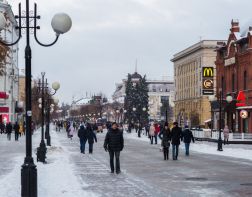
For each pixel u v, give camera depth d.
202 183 18.89
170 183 18.84
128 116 131.75
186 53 128.62
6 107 87.50
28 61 13.93
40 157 26.00
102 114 185.12
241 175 21.80
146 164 27.44
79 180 19.03
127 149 42.53
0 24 14.42
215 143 55.25
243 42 70.56
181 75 136.75
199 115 115.25
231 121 73.31
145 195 15.44
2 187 15.79
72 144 49.25
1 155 31.92
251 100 66.50
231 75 74.75
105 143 22.16
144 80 134.88
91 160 29.28
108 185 17.78
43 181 17.86
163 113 134.38
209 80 70.50
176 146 30.86
